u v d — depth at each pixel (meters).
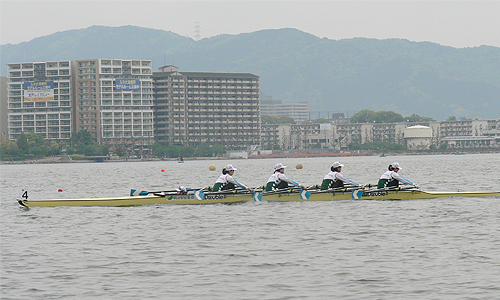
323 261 51.72
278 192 97.50
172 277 46.97
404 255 53.62
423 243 59.22
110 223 77.75
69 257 55.19
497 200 96.88
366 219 76.88
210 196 96.50
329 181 98.06
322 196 97.75
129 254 56.16
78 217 84.44
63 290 43.72
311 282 44.91
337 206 90.81
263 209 88.69
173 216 83.06
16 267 51.16
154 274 48.00
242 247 58.75
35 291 43.50
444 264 49.75
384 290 42.50
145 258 54.16
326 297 41.00
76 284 45.34
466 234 64.00
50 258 54.78
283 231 68.38
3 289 44.12
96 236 67.31
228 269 49.31
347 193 98.19
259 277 46.53
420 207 88.62
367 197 98.69
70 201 98.06
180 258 53.88
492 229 66.94
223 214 84.06
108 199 97.44
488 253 53.62
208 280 45.84
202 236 65.81
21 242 63.88
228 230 69.75
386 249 56.53
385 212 83.44
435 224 71.69
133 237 66.12
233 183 97.12
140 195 99.75
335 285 43.97
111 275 47.94
